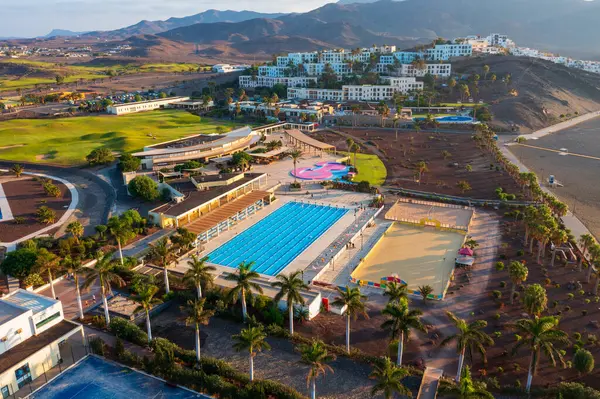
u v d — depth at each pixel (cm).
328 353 6562
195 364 6297
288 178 15875
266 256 10144
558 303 7906
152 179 14100
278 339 6950
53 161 16900
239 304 7838
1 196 13238
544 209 10025
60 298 8194
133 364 6344
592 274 8888
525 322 5734
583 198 13650
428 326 7300
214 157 17250
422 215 12350
